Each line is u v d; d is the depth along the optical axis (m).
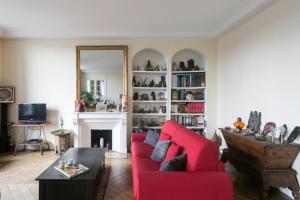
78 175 2.62
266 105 3.46
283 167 2.82
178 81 5.54
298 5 2.80
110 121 5.26
